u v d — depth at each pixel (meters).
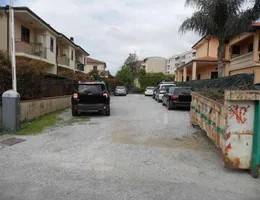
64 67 34.41
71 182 5.22
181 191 4.86
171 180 5.40
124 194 4.70
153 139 9.15
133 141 8.81
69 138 9.21
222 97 8.52
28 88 14.02
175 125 12.07
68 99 22.17
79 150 7.59
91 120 13.78
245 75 16.84
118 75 71.19
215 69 36.12
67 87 22.52
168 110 19.25
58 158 6.80
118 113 17.11
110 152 7.40
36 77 14.99
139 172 5.84
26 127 11.17
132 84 69.75
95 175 5.61
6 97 10.09
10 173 5.68
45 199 4.48
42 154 7.16
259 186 5.15
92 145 8.20
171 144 8.46
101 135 9.76
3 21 22.47
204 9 21.41
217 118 6.68
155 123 12.67
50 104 16.98
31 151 7.46
